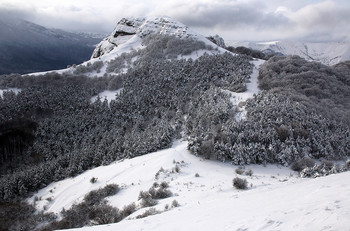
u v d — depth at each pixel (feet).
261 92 203.41
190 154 143.64
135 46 434.30
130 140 179.93
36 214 128.57
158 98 246.68
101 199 114.21
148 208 79.46
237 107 187.32
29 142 230.27
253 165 133.90
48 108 262.88
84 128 230.68
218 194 83.97
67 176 168.96
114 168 150.71
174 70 289.33
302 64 270.67
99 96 295.48
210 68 273.13
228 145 138.82
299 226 28.25
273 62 269.85
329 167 118.93
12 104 256.93
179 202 80.12
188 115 201.98
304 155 140.67
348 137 155.43
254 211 41.42
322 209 31.81
